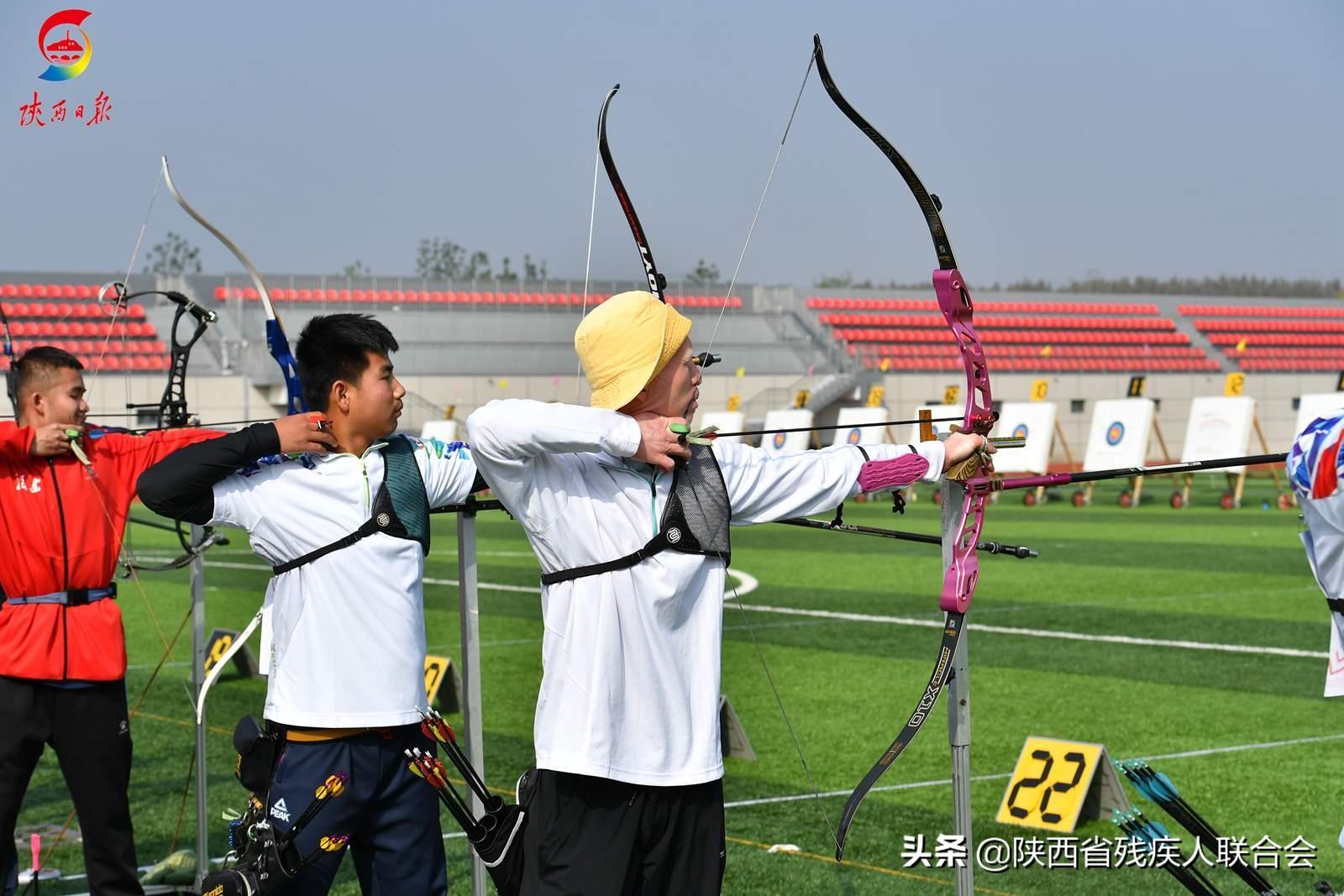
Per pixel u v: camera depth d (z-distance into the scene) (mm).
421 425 32062
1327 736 6180
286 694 2857
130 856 3684
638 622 2418
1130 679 7629
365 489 2873
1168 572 12969
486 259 67062
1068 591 11633
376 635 2854
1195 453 23594
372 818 2924
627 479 2436
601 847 2406
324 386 2904
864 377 34750
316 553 2855
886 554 15492
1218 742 6090
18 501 3531
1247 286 86750
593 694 2395
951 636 2539
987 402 2617
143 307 31703
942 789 5379
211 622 10672
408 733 2918
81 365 3666
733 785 5508
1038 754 4961
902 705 7027
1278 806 5051
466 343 32688
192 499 2803
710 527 2434
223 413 28688
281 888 2822
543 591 2508
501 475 2406
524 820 2531
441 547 17188
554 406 2363
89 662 3566
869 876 4301
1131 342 40250
